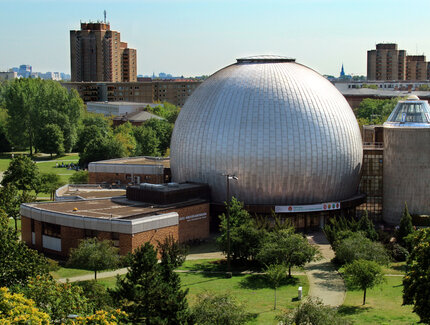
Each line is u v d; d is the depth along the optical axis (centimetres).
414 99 9238
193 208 8019
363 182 9394
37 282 3966
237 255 6738
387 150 9125
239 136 8362
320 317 4238
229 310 4347
